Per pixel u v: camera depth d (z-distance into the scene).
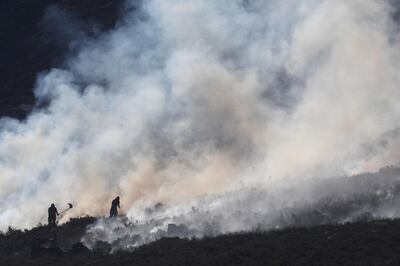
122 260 122.19
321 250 105.44
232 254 111.50
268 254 108.88
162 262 115.19
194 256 115.56
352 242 106.06
